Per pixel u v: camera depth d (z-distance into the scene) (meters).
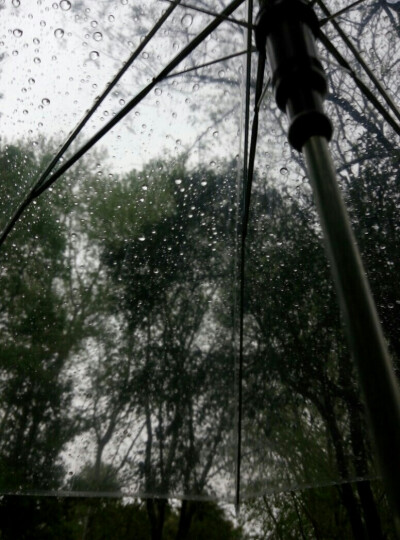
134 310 1.60
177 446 1.50
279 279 1.66
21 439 1.37
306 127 0.51
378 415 0.37
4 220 1.48
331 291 1.68
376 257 1.65
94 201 1.57
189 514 7.04
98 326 1.55
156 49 1.35
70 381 1.48
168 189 1.59
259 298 1.64
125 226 1.60
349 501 4.68
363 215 1.64
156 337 1.59
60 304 1.53
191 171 1.55
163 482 1.44
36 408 1.41
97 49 1.38
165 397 1.54
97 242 1.59
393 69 1.54
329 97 1.52
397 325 1.62
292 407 1.64
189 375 1.58
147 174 1.58
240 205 1.49
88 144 1.21
